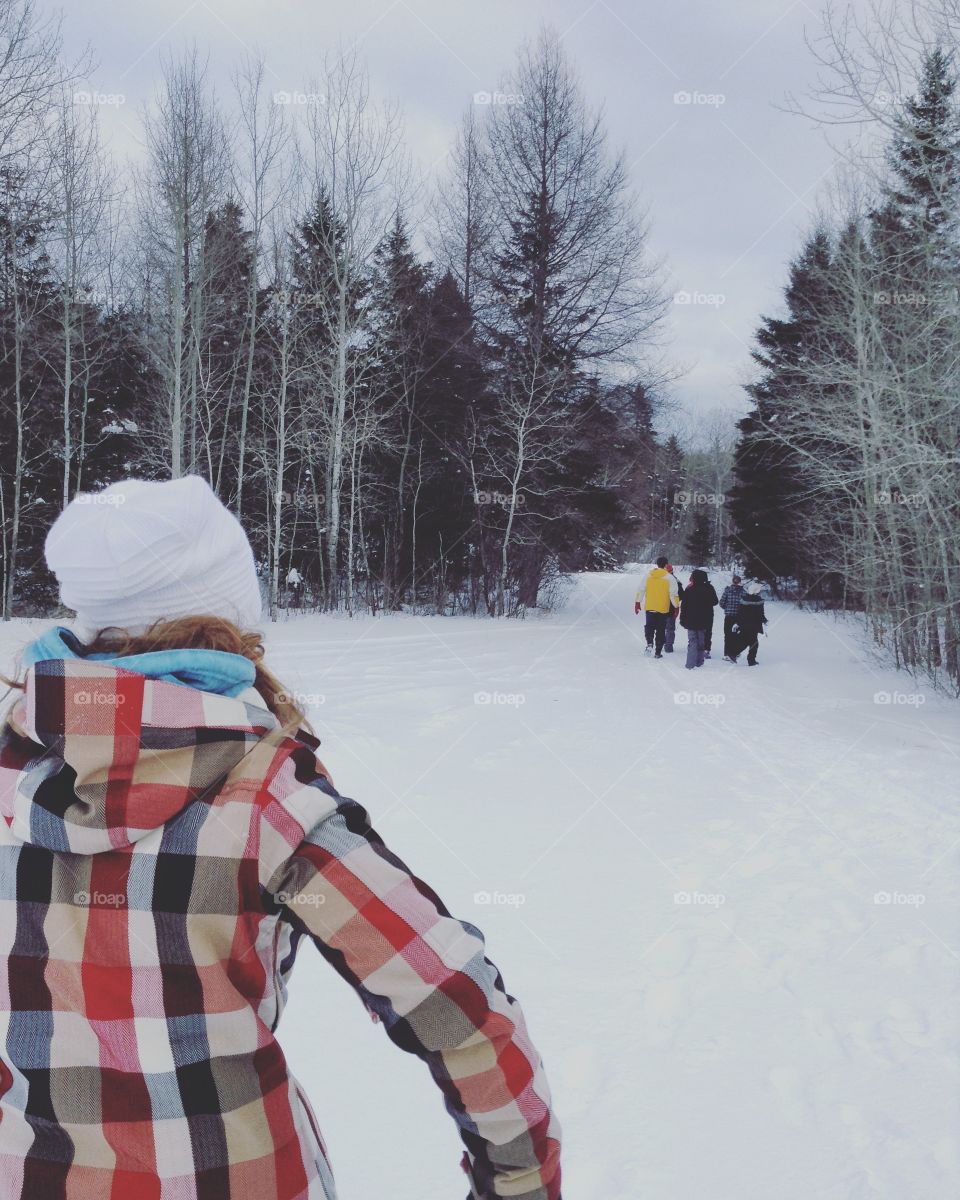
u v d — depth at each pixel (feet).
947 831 19.77
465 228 103.60
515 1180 3.11
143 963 2.98
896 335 45.75
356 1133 9.28
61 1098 2.99
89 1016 2.99
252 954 3.07
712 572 158.10
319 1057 10.68
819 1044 11.08
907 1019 11.68
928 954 13.57
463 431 98.07
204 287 84.99
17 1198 2.99
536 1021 11.50
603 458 99.14
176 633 3.44
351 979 3.08
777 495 107.34
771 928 14.44
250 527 96.73
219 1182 2.97
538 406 91.09
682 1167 8.86
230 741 3.15
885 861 17.76
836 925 14.61
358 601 97.81
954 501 41.45
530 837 18.63
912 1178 8.72
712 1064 10.62
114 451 93.66
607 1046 10.97
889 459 41.06
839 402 46.32
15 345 81.15
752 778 24.39
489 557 97.50
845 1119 9.62
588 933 14.12
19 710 3.38
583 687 41.06
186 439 86.48
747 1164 8.91
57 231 78.84
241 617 3.78
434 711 32.60
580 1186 8.59
